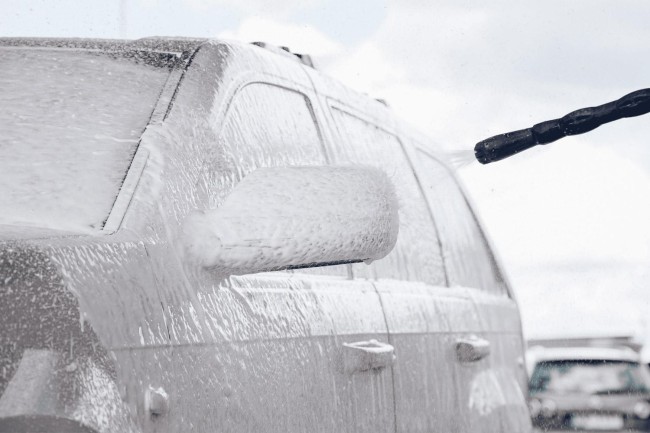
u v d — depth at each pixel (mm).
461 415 5484
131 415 2875
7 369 2666
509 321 6949
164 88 3789
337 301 4348
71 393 2709
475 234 7016
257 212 3297
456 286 6141
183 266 3297
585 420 14680
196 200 3529
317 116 4824
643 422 14625
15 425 2645
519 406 6508
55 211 3309
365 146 5391
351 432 4160
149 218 3291
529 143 5566
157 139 3557
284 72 4637
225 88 3955
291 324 3842
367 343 4391
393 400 4625
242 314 3533
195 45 4051
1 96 3748
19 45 4047
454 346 5582
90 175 3426
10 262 2730
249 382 3461
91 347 2799
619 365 14906
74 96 3748
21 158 3484
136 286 3035
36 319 2723
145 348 2986
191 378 3158
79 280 2840
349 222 3293
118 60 3930
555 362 15023
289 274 4129
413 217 5809
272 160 4199
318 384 3939
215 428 3244
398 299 5012
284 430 3643
